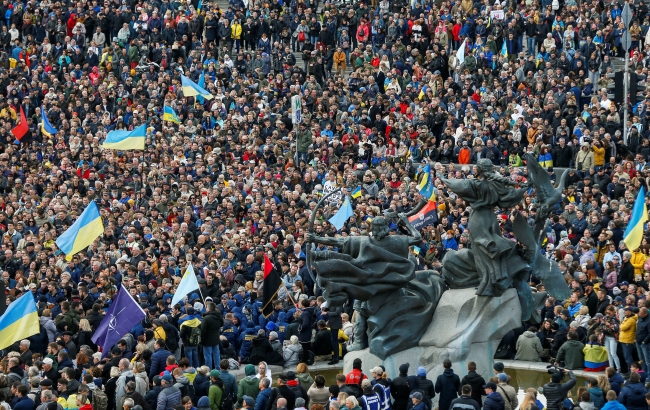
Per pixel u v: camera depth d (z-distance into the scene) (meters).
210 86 109.81
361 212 85.31
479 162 64.75
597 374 64.56
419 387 56.19
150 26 118.69
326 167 96.50
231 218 86.12
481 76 108.94
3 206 91.88
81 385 54.34
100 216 80.44
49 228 84.44
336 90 109.12
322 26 118.69
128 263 77.69
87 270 75.94
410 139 100.00
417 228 81.88
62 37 120.31
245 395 55.84
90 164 97.69
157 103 108.31
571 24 111.88
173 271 76.56
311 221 64.75
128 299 63.41
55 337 65.50
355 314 69.25
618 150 94.38
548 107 99.50
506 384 54.75
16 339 61.81
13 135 104.75
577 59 108.00
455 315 64.62
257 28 117.75
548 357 67.50
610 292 72.31
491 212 65.06
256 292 73.31
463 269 66.06
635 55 108.81
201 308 68.81
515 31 112.62
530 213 81.19
